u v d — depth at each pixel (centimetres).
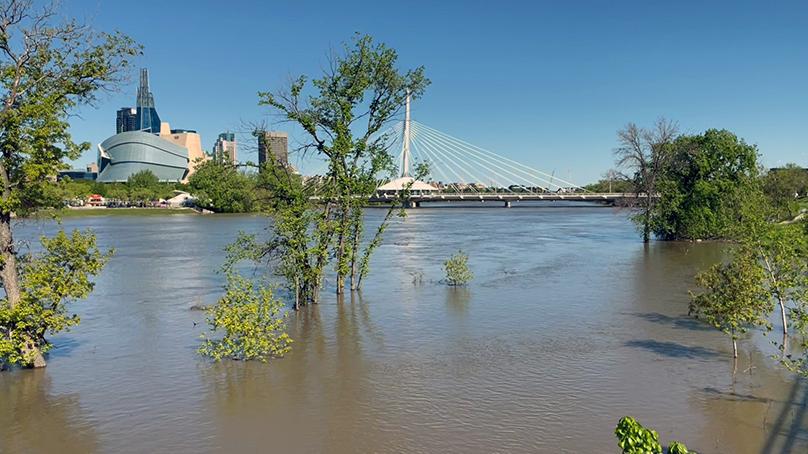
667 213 5634
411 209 13825
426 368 1880
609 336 2214
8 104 1753
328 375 1828
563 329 2320
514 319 2492
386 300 2925
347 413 1539
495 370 1848
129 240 6391
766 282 2445
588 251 4944
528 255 4669
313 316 2606
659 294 3000
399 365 1912
